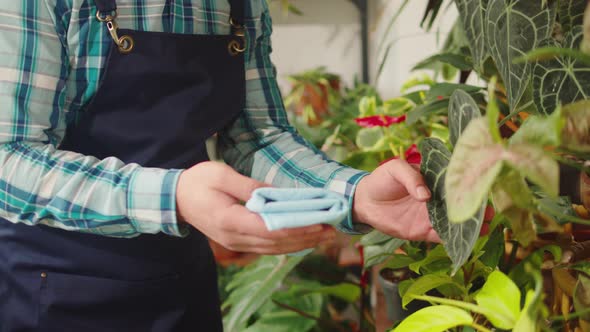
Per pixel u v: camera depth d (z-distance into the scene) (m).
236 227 0.74
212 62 1.08
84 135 1.02
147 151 1.04
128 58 0.99
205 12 1.05
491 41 0.76
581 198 0.82
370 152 1.40
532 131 0.56
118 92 1.00
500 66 0.75
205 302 1.26
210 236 0.80
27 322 1.08
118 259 1.08
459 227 0.67
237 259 2.54
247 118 1.19
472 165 0.53
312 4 2.91
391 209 0.86
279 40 3.02
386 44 2.48
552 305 0.86
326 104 2.47
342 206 0.72
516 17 0.69
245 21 1.12
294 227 0.69
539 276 0.58
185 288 1.19
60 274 1.06
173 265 1.15
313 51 3.01
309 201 0.72
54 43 0.91
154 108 1.04
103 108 1.01
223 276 2.20
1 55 0.86
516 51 0.70
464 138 0.54
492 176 0.50
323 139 1.82
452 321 0.70
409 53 2.16
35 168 0.85
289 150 1.11
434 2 1.06
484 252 0.84
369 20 2.82
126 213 0.82
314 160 1.05
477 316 0.79
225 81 1.11
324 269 1.91
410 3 2.11
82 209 0.83
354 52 2.96
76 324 1.08
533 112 0.73
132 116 1.03
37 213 0.85
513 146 0.51
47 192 0.84
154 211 0.81
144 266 1.11
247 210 0.74
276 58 3.05
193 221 0.80
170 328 1.16
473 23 0.82
